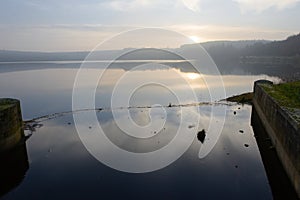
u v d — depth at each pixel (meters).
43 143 22.19
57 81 69.19
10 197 14.55
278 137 18.25
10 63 172.00
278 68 115.44
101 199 14.13
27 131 25.45
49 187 15.44
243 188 15.12
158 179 16.19
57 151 20.53
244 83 64.44
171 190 14.92
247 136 23.83
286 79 71.31
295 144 13.74
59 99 43.81
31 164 18.34
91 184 15.67
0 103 21.06
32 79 75.69
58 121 29.22
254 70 105.00
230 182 15.75
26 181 16.19
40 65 146.00
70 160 18.91
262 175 16.61
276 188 15.09
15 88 57.97
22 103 41.09
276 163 18.03
